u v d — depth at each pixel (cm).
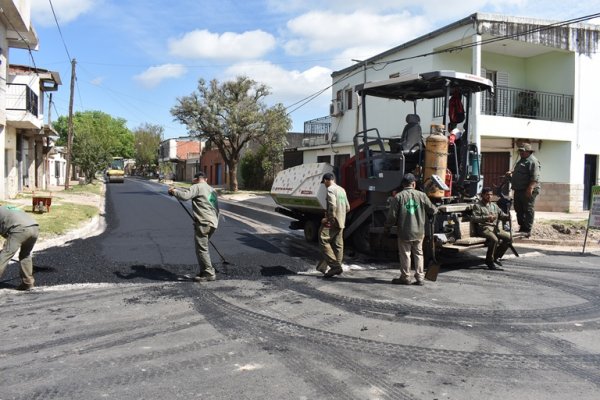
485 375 427
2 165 1872
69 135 3136
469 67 1852
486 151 1909
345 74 2392
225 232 1322
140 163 9281
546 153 1905
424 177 862
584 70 1856
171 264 881
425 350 484
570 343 510
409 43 1909
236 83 3366
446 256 1008
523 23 1691
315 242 1167
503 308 636
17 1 1748
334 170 1090
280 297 678
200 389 393
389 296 689
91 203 2153
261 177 3878
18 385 398
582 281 803
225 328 545
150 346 488
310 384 404
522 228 1002
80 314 593
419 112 1836
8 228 686
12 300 653
